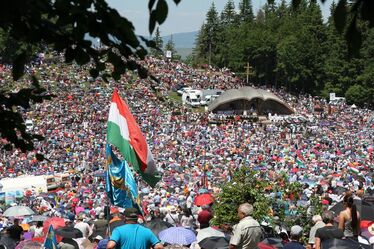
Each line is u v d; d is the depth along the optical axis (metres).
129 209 10.27
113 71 6.05
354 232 13.75
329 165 65.25
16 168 65.50
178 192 43.59
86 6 5.36
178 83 155.38
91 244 17.47
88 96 115.94
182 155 75.50
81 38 5.54
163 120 108.50
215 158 72.38
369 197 20.55
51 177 53.19
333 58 174.75
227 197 18.81
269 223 18.64
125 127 17.91
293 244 13.88
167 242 16.27
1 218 29.05
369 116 129.75
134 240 10.12
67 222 21.83
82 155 74.12
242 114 131.62
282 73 181.75
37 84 6.72
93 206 36.75
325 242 12.18
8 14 5.14
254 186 18.92
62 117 99.44
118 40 5.61
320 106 145.75
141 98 119.19
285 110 136.38
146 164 18.05
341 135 102.38
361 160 71.38
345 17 4.89
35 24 5.45
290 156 73.88
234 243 10.95
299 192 22.05
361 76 169.50
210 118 117.25
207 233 16.08
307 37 177.12
